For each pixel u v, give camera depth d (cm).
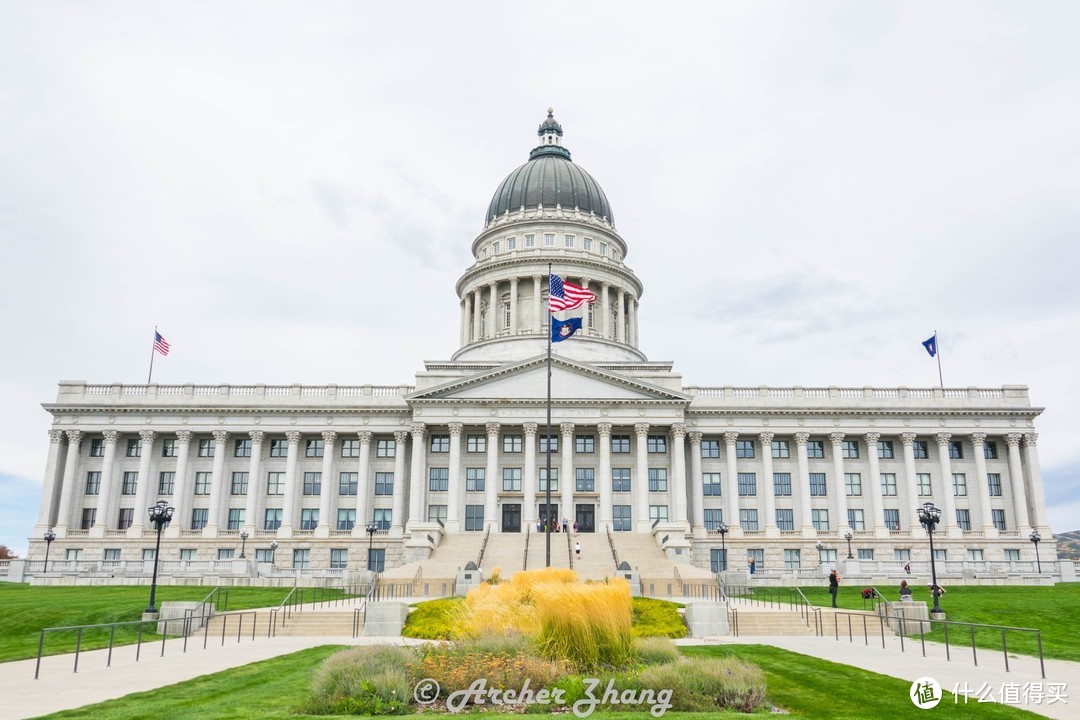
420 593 5756
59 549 8406
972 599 5150
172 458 8850
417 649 2416
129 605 4647
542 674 2108
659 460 8644
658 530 7481
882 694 2212
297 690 2223
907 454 8756
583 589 2388
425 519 8356
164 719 1827
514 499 8438
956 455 8950
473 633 2641
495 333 10638
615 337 10912
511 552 7000
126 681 2416
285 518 8556
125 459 8869
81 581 6638
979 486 8725
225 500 8725
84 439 8912
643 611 4059
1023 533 8538
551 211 11394
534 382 8506
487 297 11038
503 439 8675
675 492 8256
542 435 8775
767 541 8456
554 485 8538
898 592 5844
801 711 1991
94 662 2895
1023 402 8938
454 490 8244
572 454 8550
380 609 3831
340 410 8756
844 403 8919
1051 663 2930
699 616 3819
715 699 2034
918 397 8975
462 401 8406
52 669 2712
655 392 8444
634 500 8475
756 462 8881
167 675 2536
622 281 10988
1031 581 6731
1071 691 2300
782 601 5378
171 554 8406
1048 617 4353
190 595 5350
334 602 5041
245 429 8750
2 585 6512
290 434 8744
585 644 2303
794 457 8881
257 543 8462
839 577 6644
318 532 8488
